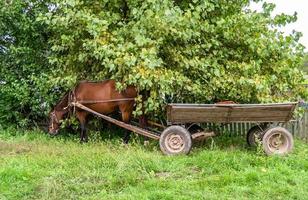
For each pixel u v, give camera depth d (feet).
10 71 41.73
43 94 40.81
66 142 36.83
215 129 39.86
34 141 36.81
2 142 35.29
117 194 22.90
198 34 33.83
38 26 40.93
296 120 39.81
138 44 32.58
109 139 38.27
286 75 35.81
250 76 34.99
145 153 30.40
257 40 34.47
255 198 21.99
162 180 24.63
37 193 23.26
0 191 23.13
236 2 38.32
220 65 35.55
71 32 37.93
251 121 31.81
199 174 26.35
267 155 31.07
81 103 36.73
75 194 23.13
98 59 36.73
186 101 37.01
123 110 35.96
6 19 40.93
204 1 35.01
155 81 32.30
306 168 27.48
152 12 33.12
